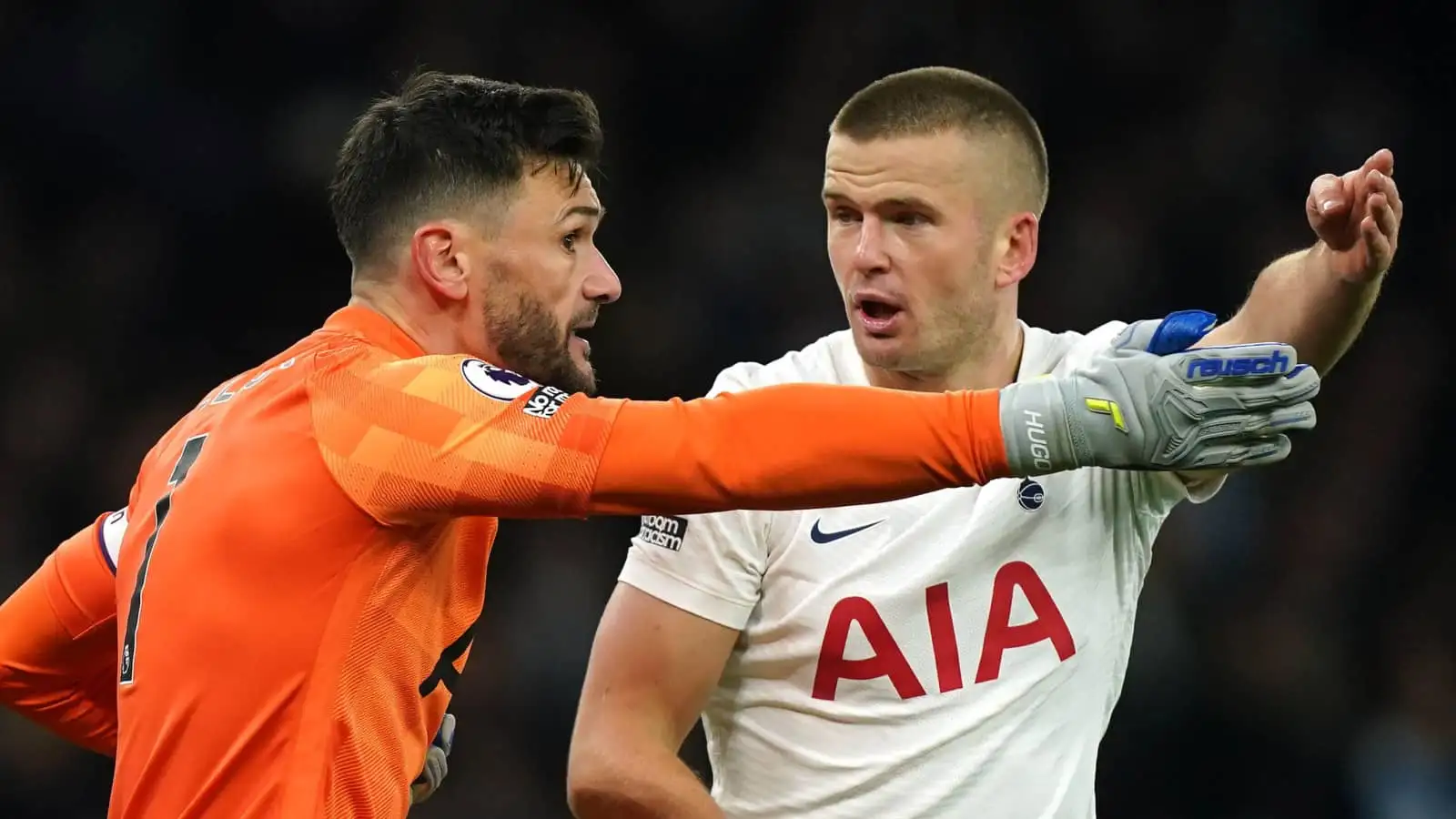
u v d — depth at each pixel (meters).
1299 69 38.00
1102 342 11.47
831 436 8.77
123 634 9.91
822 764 10.98
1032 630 10.88
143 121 33.62
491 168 10.18
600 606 28.45
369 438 9.26
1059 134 37.06
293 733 9.35
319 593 9.36
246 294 33.19
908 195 10.56
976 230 10.77
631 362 32.94
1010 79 37.12
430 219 10.22
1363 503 32.09
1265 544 30.61
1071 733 11.09
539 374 10.59
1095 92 37.31
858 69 36.72
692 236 34.91
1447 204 37.06
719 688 11.44
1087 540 11.01
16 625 11.11
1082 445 8.72
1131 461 8.78
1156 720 26.62
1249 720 28.12
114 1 34.06
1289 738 27.94
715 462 8.81
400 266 10.35
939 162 10.58
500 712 27.20
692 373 32.91
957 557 10.81
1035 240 11.20
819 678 10.94
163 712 9.47
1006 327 11.30
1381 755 28.19
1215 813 27.12
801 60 36.88
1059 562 10.94
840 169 10.78
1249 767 27.64
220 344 32.88
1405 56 38.22
